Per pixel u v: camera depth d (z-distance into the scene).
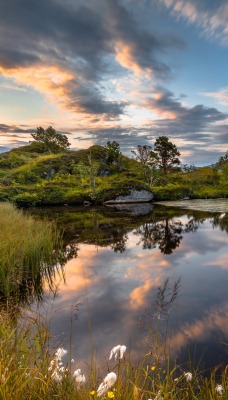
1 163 74.25
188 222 23.09
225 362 4.70
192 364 4.60
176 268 10.59
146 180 67.88
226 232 17.89
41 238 11.27
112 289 8.45
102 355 4.94
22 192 48.03
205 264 11.04
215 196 58.09
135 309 6.99
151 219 25.97
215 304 7.25
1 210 20.98
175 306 7.12
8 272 7.94
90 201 49.59
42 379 2.56
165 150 85.31
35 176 63.12
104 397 2.29
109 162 78.44
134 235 17.80
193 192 58.31
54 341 5.32
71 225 22.70
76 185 56.72
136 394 2.50
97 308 7.04
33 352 3.22
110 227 21.38
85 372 4.35
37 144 105.50
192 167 83.50
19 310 6.11
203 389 3.20
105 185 54.72
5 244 9.17
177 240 15.83
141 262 11.51
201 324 6.16
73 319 6.40
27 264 9.34
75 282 9.06
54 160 70.19
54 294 8.00
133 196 50.78
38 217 28.52
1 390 2.33
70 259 12.09
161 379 3.93
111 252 13.31
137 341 5.44
